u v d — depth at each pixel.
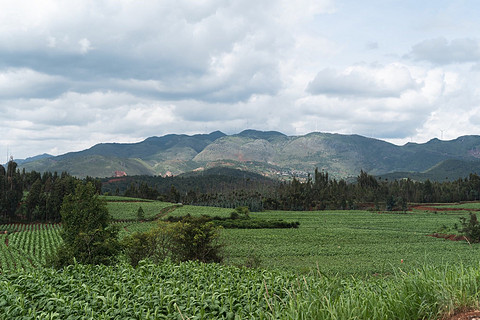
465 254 58.59
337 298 5.00
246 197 174.25
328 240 80.19
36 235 92.44
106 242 30.34
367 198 179.62
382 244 75.81
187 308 7.23
